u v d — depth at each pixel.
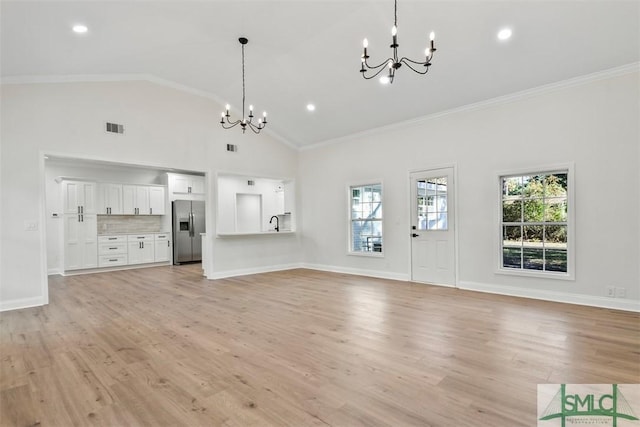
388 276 6.09
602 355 2.59
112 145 5.10
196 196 8.95
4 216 4.23
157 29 3.83
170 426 1.79
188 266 8.17
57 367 2.51
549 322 3.40
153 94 5.55
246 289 5.29
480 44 3.78
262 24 3.87
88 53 4.12
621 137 3.77
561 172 4.25
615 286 3.82
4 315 3.94
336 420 1.81
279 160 7.41
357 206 6.74
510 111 4.59
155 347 2.89
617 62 3.68
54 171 7.26
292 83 5.35
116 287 5.56
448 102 4.99
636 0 2.98
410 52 4.07
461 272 5.11
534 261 4.52
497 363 2.48
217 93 6.17
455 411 1.88
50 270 7.12
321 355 2.68
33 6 2.94
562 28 3.40
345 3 3.48
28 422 1.83
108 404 2.00
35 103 4.46
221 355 2.71
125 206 7.84
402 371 2.38
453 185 5.19
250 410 1.92
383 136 6.13
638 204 3.68
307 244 7.64
